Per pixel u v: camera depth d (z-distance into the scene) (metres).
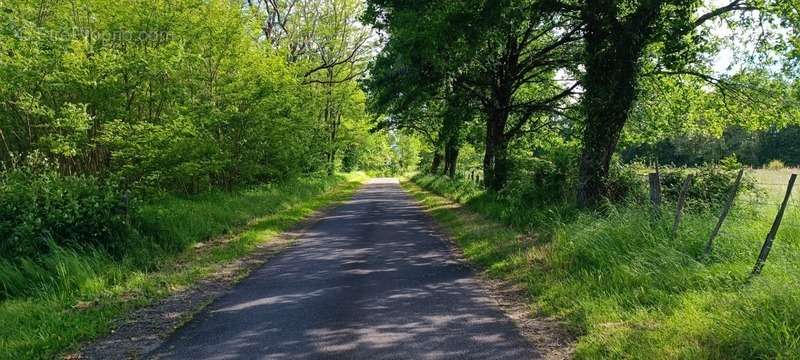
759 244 7.14
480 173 29.27
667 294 6.03
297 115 22.47
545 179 15.05
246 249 11.22
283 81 19.03
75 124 11.48
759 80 17.30
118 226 9.72
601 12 12.89
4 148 12.67
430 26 14.02
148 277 8.31
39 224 8.70
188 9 14.55
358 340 5.38
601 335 5.14
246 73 17.84
